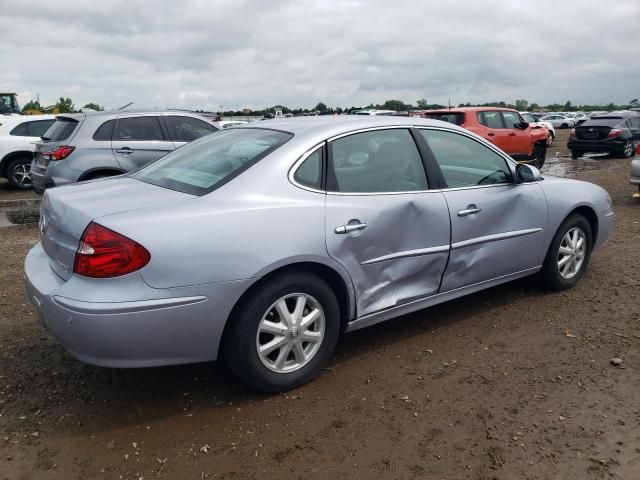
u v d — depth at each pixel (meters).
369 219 3.44
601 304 4.62
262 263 2.99
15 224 8.35
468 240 4.03
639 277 5.27
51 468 2.64
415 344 3.94
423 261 3.78
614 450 2.75
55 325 2.83
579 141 18.44
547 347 3.87
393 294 3.71
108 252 2.71
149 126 8.38
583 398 3.21
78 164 7.81
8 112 22.00
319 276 3.38
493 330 4.15
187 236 2.83
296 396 3.27
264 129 3.76
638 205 9.16
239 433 2.91
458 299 4.78
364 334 4.11
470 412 3.09
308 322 3.28
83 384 3.39
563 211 4.67
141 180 3.64
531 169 4.40
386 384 3.39
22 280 5.34
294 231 3.12
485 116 14.15
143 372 3.55
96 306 2.67
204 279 2.85
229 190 3.10
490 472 2.60
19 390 3.32
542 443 2.81
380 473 2.60
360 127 3.65
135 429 2.94
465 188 4.05
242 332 3.04
